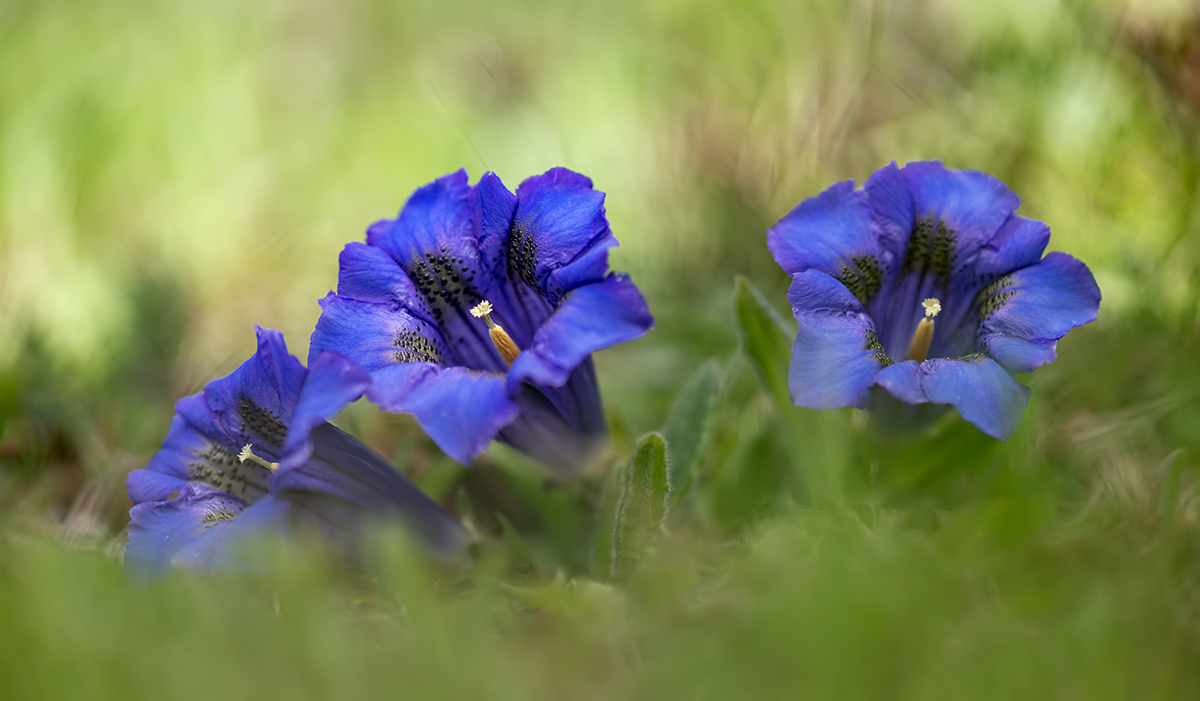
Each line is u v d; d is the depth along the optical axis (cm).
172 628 38
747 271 50
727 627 38
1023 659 37
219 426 41
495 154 56
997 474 41
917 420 42
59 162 55
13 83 56
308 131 61
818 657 37
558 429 42
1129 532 40
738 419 45
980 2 53
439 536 41
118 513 45
